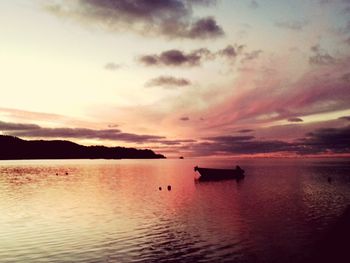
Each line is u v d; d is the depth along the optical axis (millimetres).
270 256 19250
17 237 23922
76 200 43750
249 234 24266
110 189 58188
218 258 19016
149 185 66000
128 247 21219
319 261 16922
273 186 62312
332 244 16312
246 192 52594
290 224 27625
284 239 22844
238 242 22172
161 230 25781
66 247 21344
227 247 21094
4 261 18797
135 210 35500
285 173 107188
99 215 32594
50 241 22766
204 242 22250
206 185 65438
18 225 28016
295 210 34750
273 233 24516
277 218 30281
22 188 60281
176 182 73188
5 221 29797
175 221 29266
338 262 15562
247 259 18781
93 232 25266
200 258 19016
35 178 87312
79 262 18406
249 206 37719
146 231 25484
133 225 27719
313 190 55000
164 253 19938
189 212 33969
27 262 18578
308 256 19016
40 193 52188
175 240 22797
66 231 25656
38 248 21172
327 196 46844
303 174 100750
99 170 134500
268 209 35438
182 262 18359
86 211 34969
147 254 19781
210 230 25672
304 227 26453
